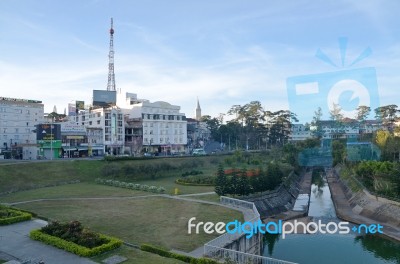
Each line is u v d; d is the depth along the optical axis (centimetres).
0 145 10544
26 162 7819
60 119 13938
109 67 14250
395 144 8550
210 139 18025
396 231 4819
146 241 3356
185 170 9612
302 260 3903
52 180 7331
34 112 11419
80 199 5453
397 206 5384
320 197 7894
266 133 16150
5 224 3541
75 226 3089
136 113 12762
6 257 2631
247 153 11881
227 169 9162
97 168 8406
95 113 11806
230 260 2719
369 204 6016
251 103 16338
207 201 5281
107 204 5056
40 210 4622
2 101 10644
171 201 5275
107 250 2780
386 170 6328
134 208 4781
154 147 12900
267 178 6450
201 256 2947
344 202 6962
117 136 11869
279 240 4647
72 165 8262
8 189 6356
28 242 2981
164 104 13388
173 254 2792
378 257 3984
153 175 8525
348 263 3772
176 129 13662
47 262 2533
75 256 2662
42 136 9756
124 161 9144
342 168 10138
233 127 16312
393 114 13050
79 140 10806
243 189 5784
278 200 6425
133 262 2572
